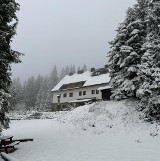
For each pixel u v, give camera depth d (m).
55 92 70.81
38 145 16.97
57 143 17.59
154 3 25.75
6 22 15.73
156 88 22.11
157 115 22.28
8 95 14.34
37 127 28.73
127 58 27.17
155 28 25.80
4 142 14.52
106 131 21.84
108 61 31.17
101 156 12.65
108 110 26.50
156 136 18.44
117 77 29.08
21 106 110.62
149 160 11.34
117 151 13.94
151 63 22.88
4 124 15.11
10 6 15.17
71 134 21.94
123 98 30.03
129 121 23.06
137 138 18.36
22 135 22.77
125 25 29.33
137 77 26.58
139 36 28.34
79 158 12.41
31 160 12.35
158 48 23.12
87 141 18.23
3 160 11.70
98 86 60.53
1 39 14.26
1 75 14.92
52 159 12.45
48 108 86.31
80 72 73.19
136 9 30.22
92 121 24.80
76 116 28.84
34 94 118.12
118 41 29.61
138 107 25.38
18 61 15.82
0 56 14.61
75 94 65.56
